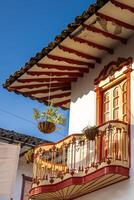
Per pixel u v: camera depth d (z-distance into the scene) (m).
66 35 12.55
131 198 11.31
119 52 13.22
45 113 13.23
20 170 18.25
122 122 12.05
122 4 11.48
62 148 13.08
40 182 12.95
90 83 14.14
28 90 15.49
